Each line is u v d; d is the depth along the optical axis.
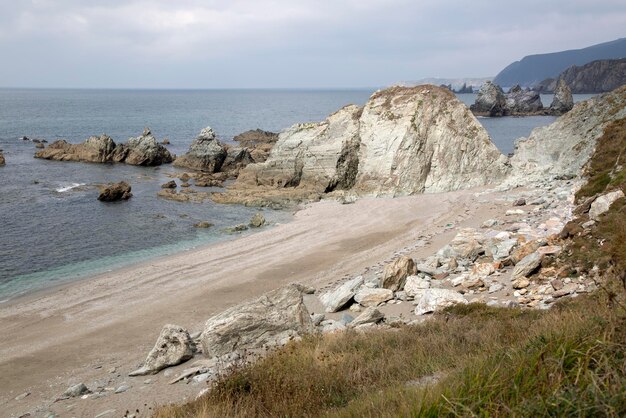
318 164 61.94
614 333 6.91
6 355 22.47
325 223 47.34
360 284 26.12
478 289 22.14
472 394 6.14
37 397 18.25
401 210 49.84
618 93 51.75
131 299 29.47
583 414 5.09
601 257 19.14
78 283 32.31
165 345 19.31
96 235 43.22
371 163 60.94
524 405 5.52
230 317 19.20
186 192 60.19
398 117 61.91
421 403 6.14
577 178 45.72
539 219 33.56
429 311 20.42
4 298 29.81
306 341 15.95
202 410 10.56
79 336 24.41
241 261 36.56
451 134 60.31
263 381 11.54
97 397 16.94
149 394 16.27
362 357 12.90
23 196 55.47
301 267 34.50
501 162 59.62
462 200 50.91
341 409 8.81
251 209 54.22
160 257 38.09
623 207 21.70
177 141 111.50
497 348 9.77
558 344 7.16
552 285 19.08
